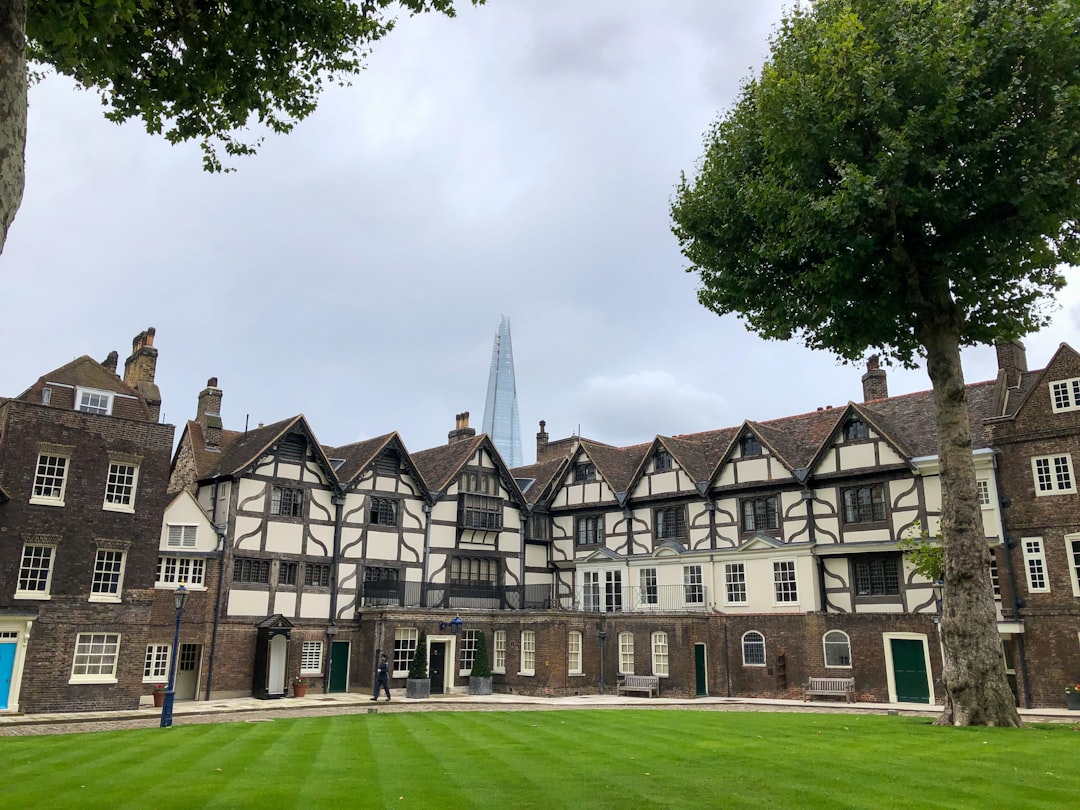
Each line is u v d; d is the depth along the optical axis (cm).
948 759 976
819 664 2392
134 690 2067
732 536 2742
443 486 3006
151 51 1004
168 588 2361
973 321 1514
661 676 2592
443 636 2756
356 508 2783
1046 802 744
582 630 2738
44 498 1995
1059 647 2119
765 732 1299
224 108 1081
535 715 1748
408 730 1430
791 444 2772
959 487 1381
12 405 1983
